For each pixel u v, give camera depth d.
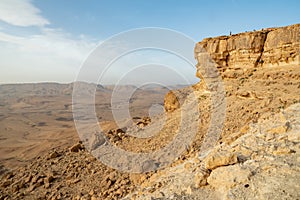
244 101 16.98
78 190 11.83
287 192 4.66
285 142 7.17
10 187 13.99
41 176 14.40
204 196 5.84
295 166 5.50
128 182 10.78
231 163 6.49
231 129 13.10
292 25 21.00
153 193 7.20
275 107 13.53
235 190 5.34
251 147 7.54
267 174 5.53
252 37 22.98
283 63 21.06
